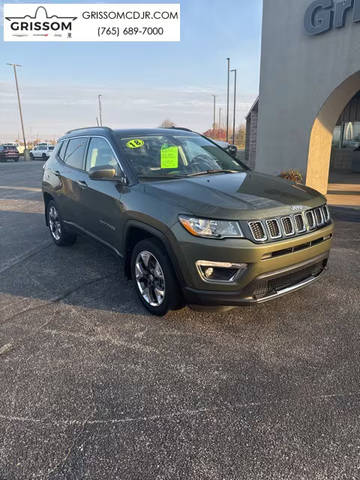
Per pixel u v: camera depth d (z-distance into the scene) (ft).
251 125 73.41
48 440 6.88
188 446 6.71
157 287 11.08
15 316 11.63
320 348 9.68
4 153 117.60
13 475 6.19
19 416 7.48
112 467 6.31
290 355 9.39
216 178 11.80
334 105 28.09
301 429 7.04
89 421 7.32
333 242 18.99
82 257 17.35
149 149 13.01
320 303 12.17
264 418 7.34
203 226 9.21
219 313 11.56
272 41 30.89
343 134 59.41
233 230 9.05
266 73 31.96
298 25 28.40
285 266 9.62
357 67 24.95
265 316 11.35
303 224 10.00
